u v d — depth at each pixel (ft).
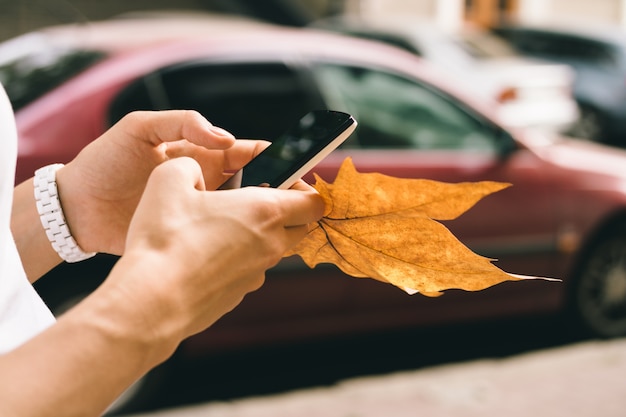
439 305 13.47
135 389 11.50
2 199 2.47
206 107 12.64
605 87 40.24
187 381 12.83
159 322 2.11
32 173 10.84
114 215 3.60
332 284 12.44
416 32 33.09
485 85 31.14
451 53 32.42
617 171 14.83
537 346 14.80
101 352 2.02
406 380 13.03
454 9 51.19
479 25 43.21
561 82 31.35
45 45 12.94
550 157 14.30
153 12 41.50
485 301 13.85
